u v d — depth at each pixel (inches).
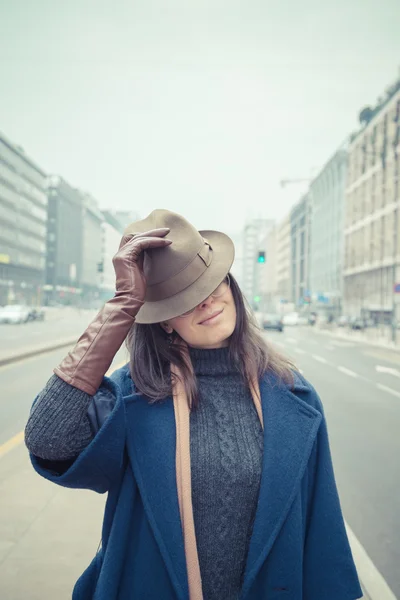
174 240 38.1
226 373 43.3
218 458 39.2
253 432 41.2
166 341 42.6
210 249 41.3
